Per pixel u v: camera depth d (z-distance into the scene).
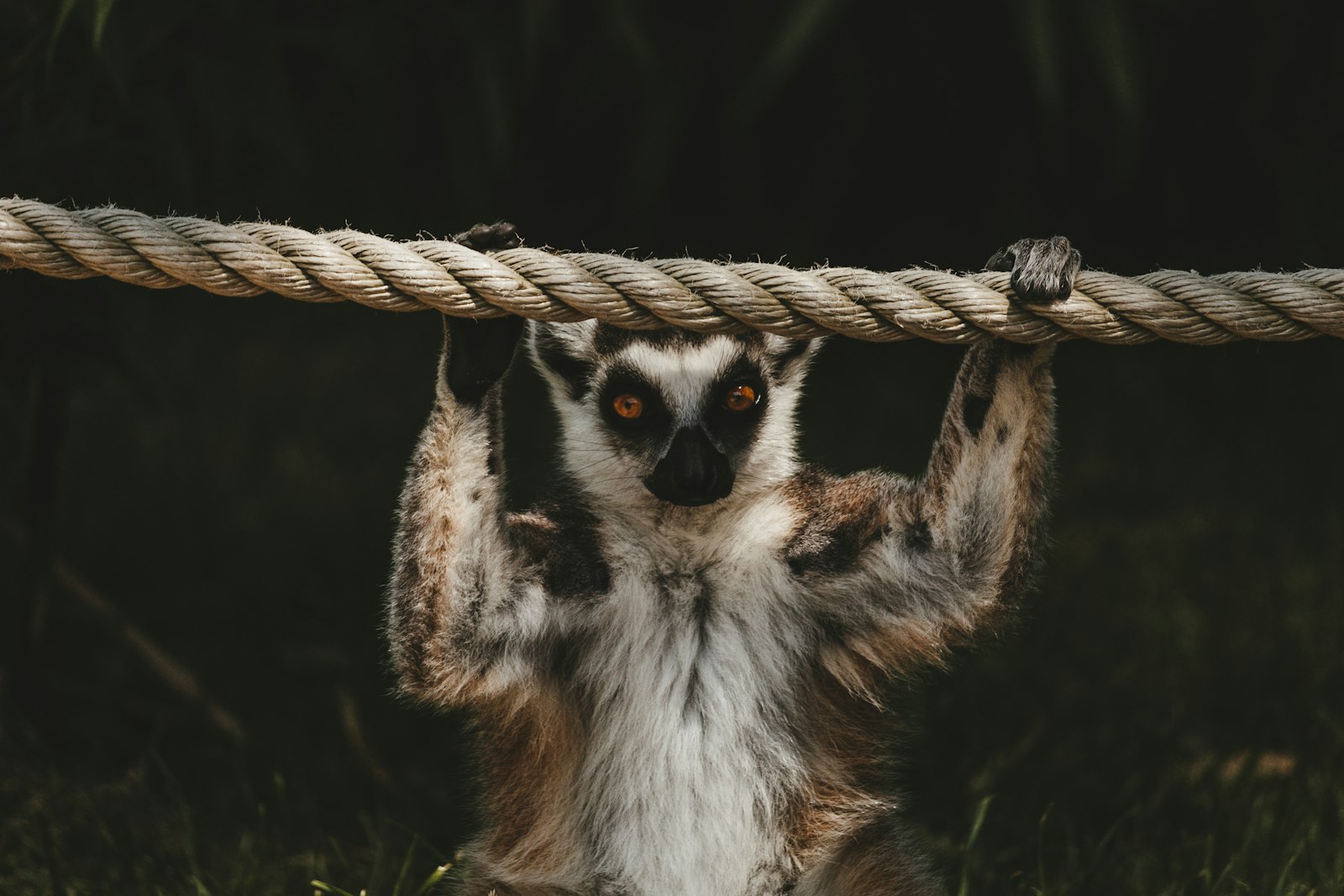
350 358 15.33
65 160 7.45
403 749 7.93
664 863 5.23
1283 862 6.07
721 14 11.33
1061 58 11.52
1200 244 13.06
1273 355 13.14
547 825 5.46
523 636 5.19
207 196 9.09
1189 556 10.39
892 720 5.67
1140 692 8.28
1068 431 13.14
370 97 11.19
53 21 6.99
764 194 13.07
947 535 5.07
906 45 11.88
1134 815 6.73
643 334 5.61
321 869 6.19
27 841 6.34
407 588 4.94
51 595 8.98
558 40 11.40
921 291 4.37
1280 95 11.83
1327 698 8.00
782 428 5.74
